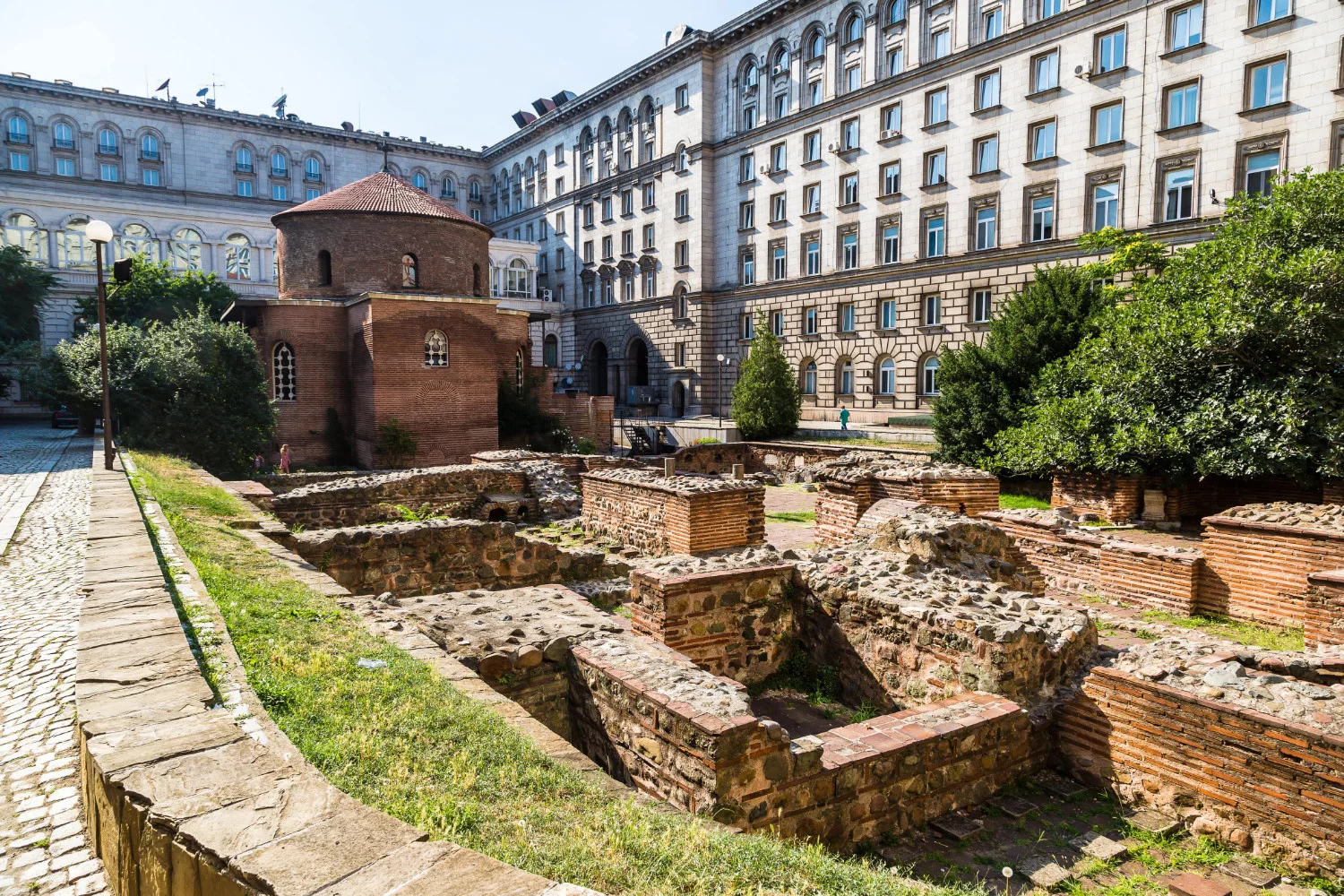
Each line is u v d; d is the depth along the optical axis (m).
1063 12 35.94
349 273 39.88
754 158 52.72
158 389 25.67
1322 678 6.11
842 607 8.30
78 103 66.75
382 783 3.78
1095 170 35.28
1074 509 20.06
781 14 49.81
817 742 5.46
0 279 43.41
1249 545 10.70
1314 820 4.92
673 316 59.41
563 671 7.10
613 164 65.75
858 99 45.53
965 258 40.41
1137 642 9.59
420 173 81.88
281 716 4.50
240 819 2.78
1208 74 31.67
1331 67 28.44
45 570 8.97
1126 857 5.34
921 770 5.84
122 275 18.77
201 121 71.25
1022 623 6.90
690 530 14.10
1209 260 20.38
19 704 5.34
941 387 27.53
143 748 3.45
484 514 19.31
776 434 40.34
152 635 5.18
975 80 39.81
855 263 46.75
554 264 74.19
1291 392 16.59
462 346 36.44
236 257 63.53
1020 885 5.05
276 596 7.44
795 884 3.40
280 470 31.92
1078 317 25.14
